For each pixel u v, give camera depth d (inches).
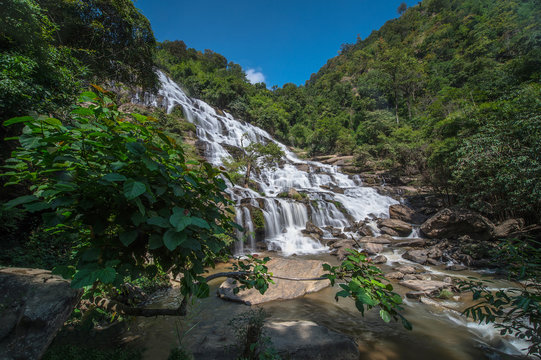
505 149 390.3
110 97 72.6
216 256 86.7
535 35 1339.8
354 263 78.9
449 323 175.8
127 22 397.7
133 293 181.5
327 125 1539.1
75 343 112.0
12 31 199.9
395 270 301.6
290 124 2170.3
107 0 361.4
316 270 261.0
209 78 1621.6
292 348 122.6
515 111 418.0
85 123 63.7
